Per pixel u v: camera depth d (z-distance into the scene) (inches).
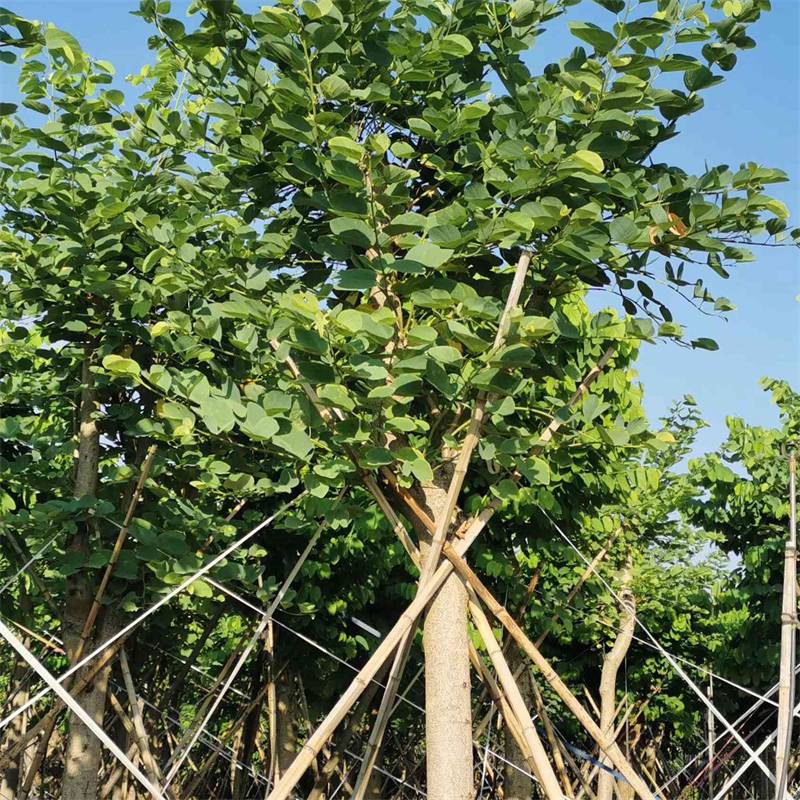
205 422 166.9
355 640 350.0
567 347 182.5
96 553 211.9
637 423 167.6
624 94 155.7
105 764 403.5
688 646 564.7
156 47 197.3
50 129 215.2
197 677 434.3
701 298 172.7
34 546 220.1
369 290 172.2
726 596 529.0
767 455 456.8
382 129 184.7
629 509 398.6
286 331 167.2
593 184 160.1
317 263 183.6
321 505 197.9
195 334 188.1
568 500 316.5
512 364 150.3
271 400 157.6
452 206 159.2
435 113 164.4
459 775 155.8
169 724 422.6
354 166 150.8
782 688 150.9
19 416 250.1
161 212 231.9
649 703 588.1
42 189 215.3
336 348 154.1
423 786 569.0
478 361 158.2
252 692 380.5
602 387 341.4
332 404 150.7
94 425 237.0
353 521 325.7
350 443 158.1
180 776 464.4
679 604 516.4
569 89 163.5
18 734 361.7
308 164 163.2
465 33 175.6
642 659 565.3
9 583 209.0
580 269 175.5
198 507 237.0
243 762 379.9
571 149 160.6
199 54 182.1
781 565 454.6
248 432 160.9
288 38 162.4
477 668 178.9
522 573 393.1
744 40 163.3
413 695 412.2
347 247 164.9
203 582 217.3
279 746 359.3
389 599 386.3
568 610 352.8
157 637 316.8
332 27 152.9
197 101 243.6
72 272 220.1
